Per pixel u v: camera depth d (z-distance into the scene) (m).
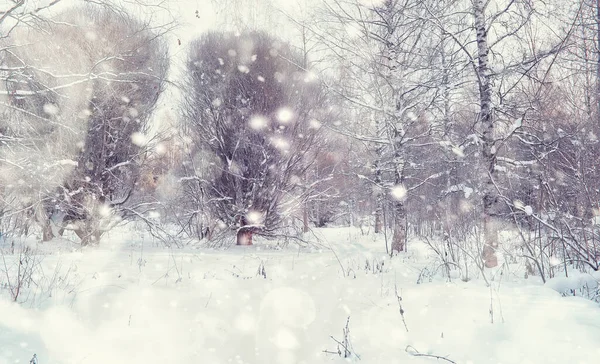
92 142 9.67
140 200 11.25
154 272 6.19
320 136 11.41
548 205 6.29
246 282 5.55
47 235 10.19
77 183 9.75
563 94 7.73
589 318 3.30
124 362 2.71
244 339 3.24
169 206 11.80
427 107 8.95
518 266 6.73
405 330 3.26
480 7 7.53
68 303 3.99
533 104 7.16
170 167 12.18
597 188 5.75
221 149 10.94
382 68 9.70
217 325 3.57
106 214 9.79
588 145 6.06
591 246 5.87
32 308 3.69
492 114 7.37
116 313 3.79
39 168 8.30
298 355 2.90
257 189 10.72
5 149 7.79
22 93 6.58
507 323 3.23
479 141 7.31
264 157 10.55
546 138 7.06
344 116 11.53
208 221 11.11
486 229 7.07
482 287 4.89
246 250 9.95
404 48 9.65
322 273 6.33
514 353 2.62
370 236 14.77
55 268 5.78
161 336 3.26
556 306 3.72
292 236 10.88
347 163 17.23
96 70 9.01
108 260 7.32
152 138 10.70
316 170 13.94
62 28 8.73
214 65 10.83
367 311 3.89
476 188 8.42
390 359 2.70
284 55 10.89
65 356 2.73
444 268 6.41
